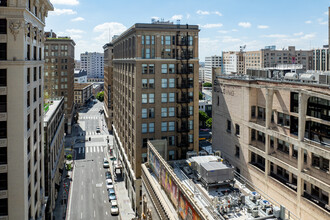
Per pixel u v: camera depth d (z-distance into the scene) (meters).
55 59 134.38
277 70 44.78
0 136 35.53
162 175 42.81
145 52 61.28
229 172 35.97
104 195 73.56
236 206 30.50
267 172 39.31
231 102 48.25
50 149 60.16
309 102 33.53
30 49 39.12
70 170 90.19
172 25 61.75
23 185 36.31
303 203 32.81
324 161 31.22
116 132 97.81
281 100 37.34
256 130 42.84
